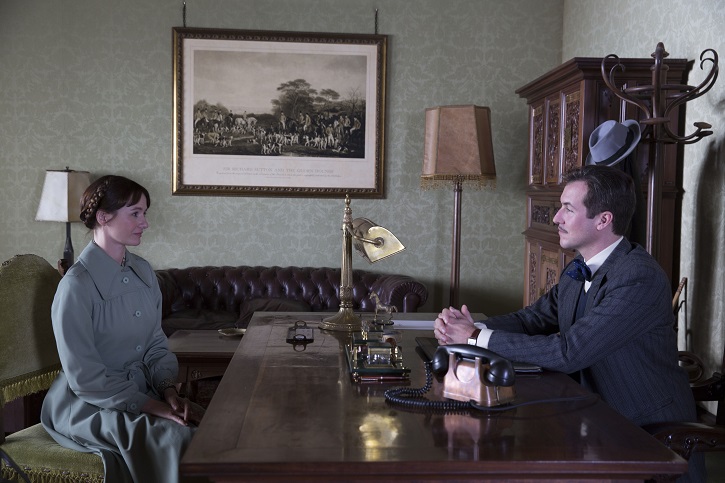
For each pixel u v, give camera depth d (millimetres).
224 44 5820
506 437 1647
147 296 2744
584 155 4102
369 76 5898
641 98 3850
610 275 2375
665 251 4160
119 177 2629
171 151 5887
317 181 5953
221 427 1690
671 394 2320
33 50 5773
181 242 5953
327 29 5887
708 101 3854
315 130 5918
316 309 5652
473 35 5938
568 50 5855
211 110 5852
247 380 2135
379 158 5934
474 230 6047
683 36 4113
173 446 2287
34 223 5871
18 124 5816
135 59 5816
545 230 4969
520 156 6016
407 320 3244
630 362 2318
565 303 2582
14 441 2490
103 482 2330
